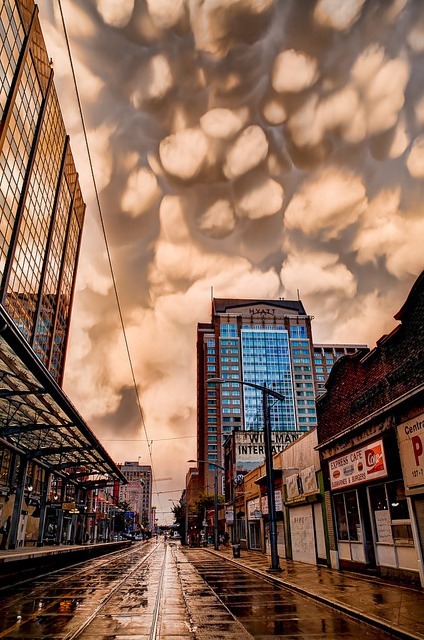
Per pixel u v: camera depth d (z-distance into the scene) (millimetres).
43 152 79250
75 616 11031
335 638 8555
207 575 21797
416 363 15281
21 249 70438
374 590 13953
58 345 96688
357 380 19859
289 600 13281
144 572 24516
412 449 14984
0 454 33750
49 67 81188
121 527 119625
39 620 10523
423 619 9508
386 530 16828
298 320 180500
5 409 30969
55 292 91750
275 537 22156
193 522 93688
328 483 22656
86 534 66625
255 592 15219
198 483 159750
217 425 163875
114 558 40062
